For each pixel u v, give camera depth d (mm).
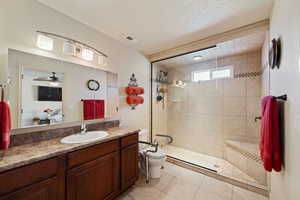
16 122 1221
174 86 3264
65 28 1559
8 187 826
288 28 938
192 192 1719
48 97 1439
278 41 1195
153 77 2973
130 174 1744
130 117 2439
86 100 1777
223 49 2211
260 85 2268
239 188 1799
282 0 1075
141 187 1817
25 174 893
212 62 2736
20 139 1223
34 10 1330
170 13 1514
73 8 1451
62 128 1531
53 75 1481
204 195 1663
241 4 1357
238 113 2482
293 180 861
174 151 2994
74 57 1658
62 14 1534
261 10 1443
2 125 975
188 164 2377
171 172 2225
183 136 3158
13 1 1208
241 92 2447
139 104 2633
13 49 1210
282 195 1100
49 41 1410
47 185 995
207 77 2807
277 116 1086
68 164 1117
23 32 1267
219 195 1661
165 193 1699
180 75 3164
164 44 2338
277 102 1163
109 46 2061
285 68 1017
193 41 2223
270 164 1090
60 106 1534
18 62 1243
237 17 1571
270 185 1546
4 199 808
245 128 2418
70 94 1620
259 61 2262
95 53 1871
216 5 1378
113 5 1395
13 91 1212
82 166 1213
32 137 1295
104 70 1992
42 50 1394
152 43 2301
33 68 1336
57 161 1055
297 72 790
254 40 1877
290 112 915
